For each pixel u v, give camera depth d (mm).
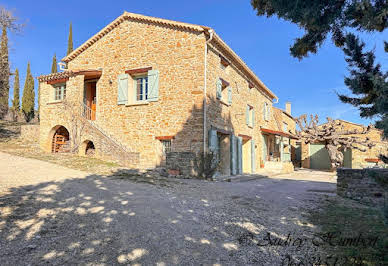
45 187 6207
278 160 20922
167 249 3662
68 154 12727
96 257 3273
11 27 15195
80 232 3928
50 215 4441
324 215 5824
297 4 4496
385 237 4363
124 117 12508
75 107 13148
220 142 12984
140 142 11945
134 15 12398
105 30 13391
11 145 13789
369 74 4047
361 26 4535
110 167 10391
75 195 5770
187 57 11141
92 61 13961
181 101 11102
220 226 4758
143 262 3252
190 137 10750
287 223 5137
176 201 6203
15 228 3812
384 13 3889
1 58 15156
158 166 11484
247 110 15586
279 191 8914
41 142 14148
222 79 12297
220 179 10445
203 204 6191
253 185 10141
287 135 19359
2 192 5438
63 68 15672
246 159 15648
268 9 5363
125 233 4047
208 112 10898
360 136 21578
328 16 4543
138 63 12359
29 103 27344
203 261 3406
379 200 6969
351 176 7824
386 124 3680
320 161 25156
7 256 3090
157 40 11930
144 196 6332
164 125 11406
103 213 4805
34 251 3270
